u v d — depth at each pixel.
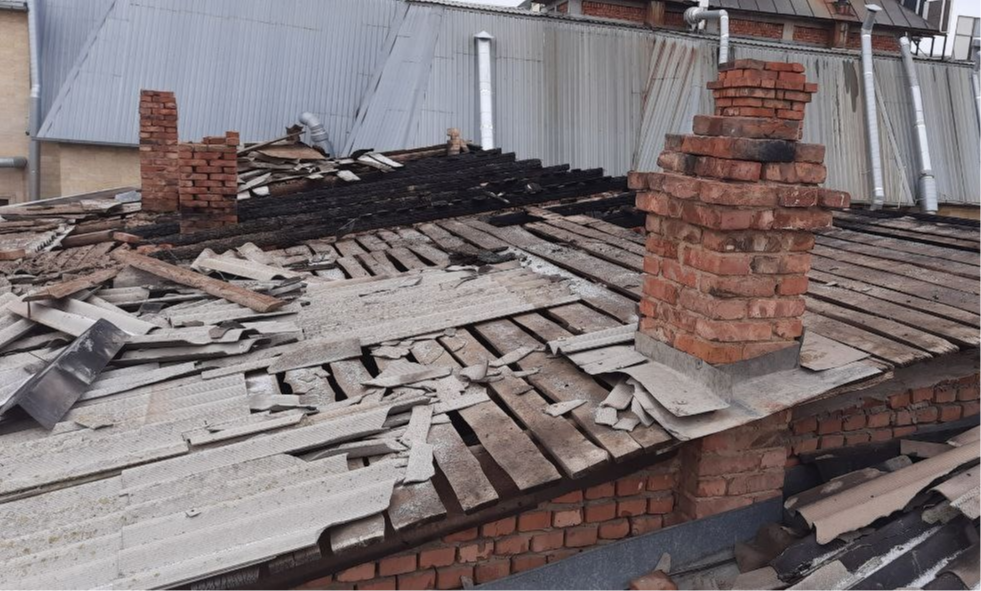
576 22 19.66
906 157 20.69
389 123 17.52
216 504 2.86
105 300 5.38
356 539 2.71
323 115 17.77
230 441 3.36
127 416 3.66
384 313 4.90
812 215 3.36
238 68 17.44
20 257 7.99
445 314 4.73
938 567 3.09
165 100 10.41
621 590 3.49
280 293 5.41
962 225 7.02
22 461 3.28
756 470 3.60
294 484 2.98
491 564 3.37
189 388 3.94
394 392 3.76
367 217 8.01
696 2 22.08
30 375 4.26
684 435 3.15
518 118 18.34
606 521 3.58
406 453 3.18
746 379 3.48
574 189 9.05
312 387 3.93
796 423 4.12
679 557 3.56
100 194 12.46
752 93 3.73
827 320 4.34
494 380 3.82
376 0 18.88
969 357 4.26
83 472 3.17
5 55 16.64
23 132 16.94
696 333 3.47
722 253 3.31
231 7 17.73
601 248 6.23
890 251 6.13
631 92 19.41
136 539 2.71
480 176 9.60
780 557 3.32
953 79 22.02
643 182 3.70
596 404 3.53
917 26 24.94
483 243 6.82
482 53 18.23
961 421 4.66
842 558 3.17
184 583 2.52
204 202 8.64
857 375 3.52
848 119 20.55
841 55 21.14
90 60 16.53
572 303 4.87
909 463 3.77
